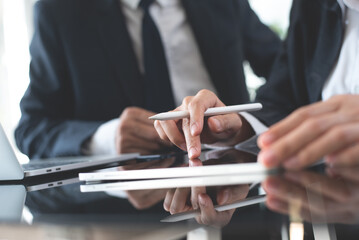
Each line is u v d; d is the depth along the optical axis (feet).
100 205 1.40
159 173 1.97
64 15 6.32
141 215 1.18
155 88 6.15
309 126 1.66
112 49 6.26
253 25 7.45
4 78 12.00
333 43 4.12
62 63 6.33
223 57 6.48
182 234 1.03
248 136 3.37
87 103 6.27
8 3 12.08
